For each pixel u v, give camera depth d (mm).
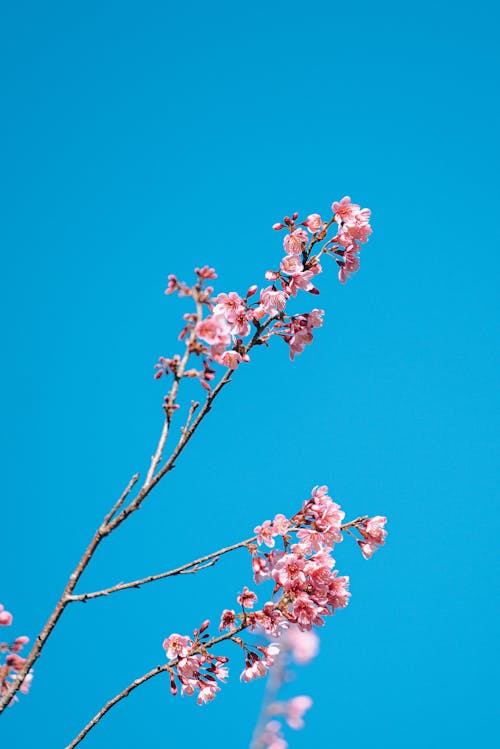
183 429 4926
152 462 4832
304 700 5223
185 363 4867
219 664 5453
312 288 5754
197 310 4918
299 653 5414
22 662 4777
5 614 4844
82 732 4922
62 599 4746
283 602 5578
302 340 5695
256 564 5559
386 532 5832
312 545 5766
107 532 4766
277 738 5094
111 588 4766
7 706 4609
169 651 5598
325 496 5844
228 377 5141
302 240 5879
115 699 5102
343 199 5918
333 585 5617
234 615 5648
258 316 5719
